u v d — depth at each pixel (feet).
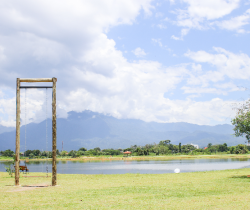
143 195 40.19
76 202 35.14
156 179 64.69
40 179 69.31
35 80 55.98
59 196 39.86
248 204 32.55
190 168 166.20
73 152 546.26
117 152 624.18
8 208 31.86
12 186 53.83
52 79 55.77
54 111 54.80
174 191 43.62
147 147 655.35
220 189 44.98
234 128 69.31
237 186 48.34
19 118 56.65
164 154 542.57
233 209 29.99
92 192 43.47
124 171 156.46
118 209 30.91
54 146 54.24
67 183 58.08
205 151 550.36
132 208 31.40
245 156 392.47
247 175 69.31
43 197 39.14
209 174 76.38
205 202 34.27
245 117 67.15
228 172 81.87
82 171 167.53
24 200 36.91
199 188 46.44
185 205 32.60
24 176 74.28
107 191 44.34
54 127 54.60
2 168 205.05
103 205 33.17
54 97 55.26
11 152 471.62
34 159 416.67
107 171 162.81
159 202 34.76
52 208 31.65
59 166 242.37
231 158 347.15
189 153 538.06
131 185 52.31
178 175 75.61
